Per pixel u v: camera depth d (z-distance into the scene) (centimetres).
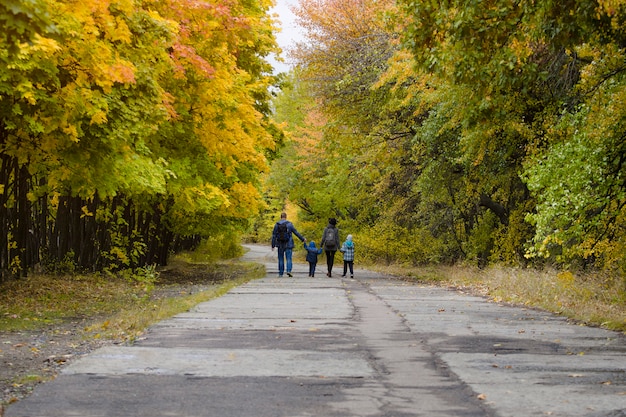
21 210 2623
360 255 5712
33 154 2012
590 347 1203
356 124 4025
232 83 2652
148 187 2464
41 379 907
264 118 4206
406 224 5028
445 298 2262
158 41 1898
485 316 1705
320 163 5638
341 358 1067
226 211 3891
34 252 3038
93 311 1981
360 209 6253
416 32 1573
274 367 990
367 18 3691
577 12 1350
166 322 1530
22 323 1636
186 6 2005
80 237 3288
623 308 1892
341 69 3881
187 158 2966
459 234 4559
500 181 3291
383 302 2083
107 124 1873
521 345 1221
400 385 873
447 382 893
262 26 3312
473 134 2583
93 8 1470
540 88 2480
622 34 1473
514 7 1468
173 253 6831
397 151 3875
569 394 821
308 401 784
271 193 7275
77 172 2117
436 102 2956
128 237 3725
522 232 3312
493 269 2945
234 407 755
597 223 1953
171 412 732
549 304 1966
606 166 1900
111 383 874
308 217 7362
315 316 1667
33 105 1691
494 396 809
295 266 5725
